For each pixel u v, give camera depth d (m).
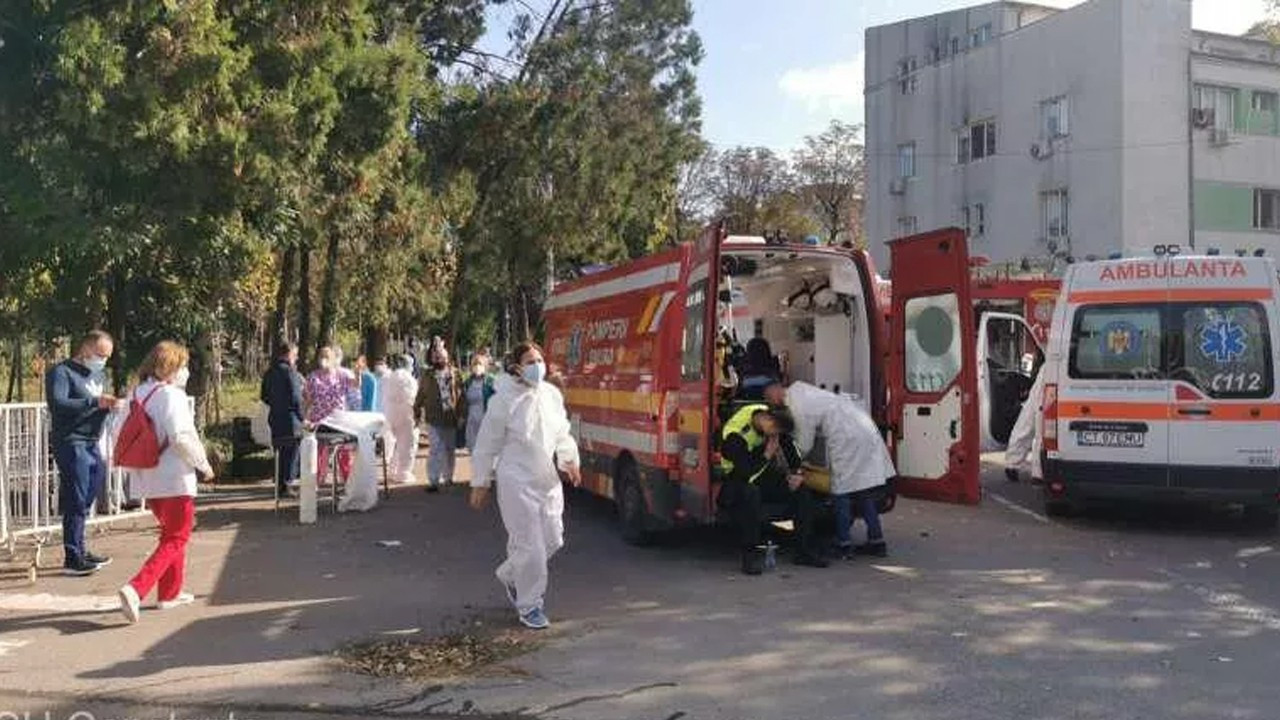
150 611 7.53
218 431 18.53
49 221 10.53
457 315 25.00
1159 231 30.89
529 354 7.15
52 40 9.62
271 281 24.31
